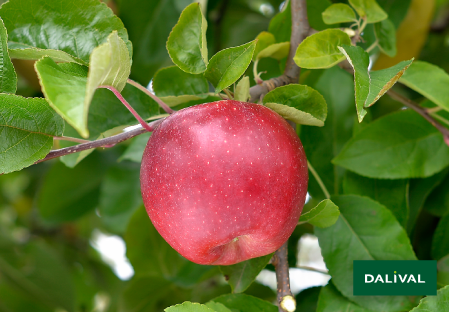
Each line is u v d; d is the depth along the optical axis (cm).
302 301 72
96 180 104
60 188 104
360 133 73
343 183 73
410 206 74
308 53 66
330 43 66
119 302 81
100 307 142
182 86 68
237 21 95
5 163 61
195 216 61
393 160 72
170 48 64
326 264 68
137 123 68
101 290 135
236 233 61
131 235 80
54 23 64
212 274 78
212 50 84
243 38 93
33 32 64
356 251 68
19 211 146
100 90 68
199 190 61
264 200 61
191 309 63
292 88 64
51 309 110
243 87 64
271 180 61
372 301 67
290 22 75
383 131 73
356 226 69
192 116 62
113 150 104
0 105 60
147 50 82
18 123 61
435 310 64
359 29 71
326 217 65
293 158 62
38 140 62
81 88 57
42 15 64
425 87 68
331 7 71
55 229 139
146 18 83
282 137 62
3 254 108
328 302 68
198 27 64
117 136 63
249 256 65
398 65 62
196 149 61
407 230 73
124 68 60
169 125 62
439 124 71
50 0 63
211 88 77
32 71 94
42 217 105
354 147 73
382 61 83
